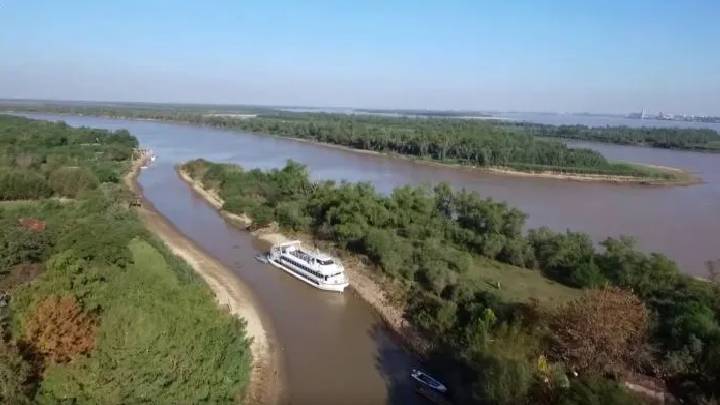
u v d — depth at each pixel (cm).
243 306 6225
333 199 8775
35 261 6281
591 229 10544
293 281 7156
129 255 6097
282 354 5188
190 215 10681
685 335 4759
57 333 3700
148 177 14800
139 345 3503
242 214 10369
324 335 5616
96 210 8594
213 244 8762
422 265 6681
